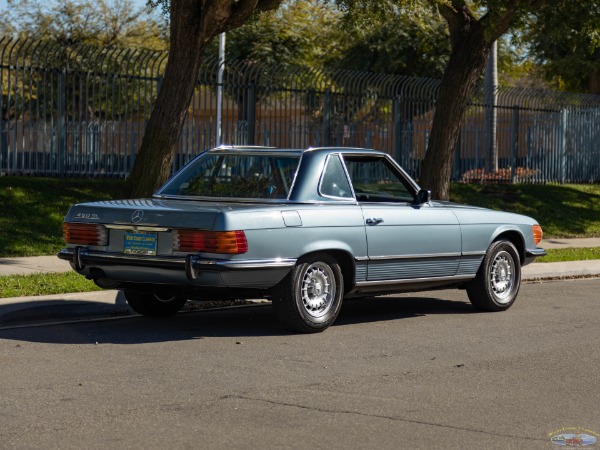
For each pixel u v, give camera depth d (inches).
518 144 1139.9
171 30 592.4
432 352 350.6
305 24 1508.4
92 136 811.4
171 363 321.4
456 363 331.3
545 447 231.9
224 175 397.1
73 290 458.0
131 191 593.6
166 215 358.3
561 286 577.0
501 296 457.1
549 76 1589.6
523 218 468.8
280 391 284.0
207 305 462.0
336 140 956.0
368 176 406.3
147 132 595.8
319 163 389.1
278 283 371.6
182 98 592.1
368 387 291.7
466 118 1090.1
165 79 594.2
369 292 405.1
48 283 475.2
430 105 1028.5
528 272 617.3
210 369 313.0
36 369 308.8
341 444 231.0
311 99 944.9
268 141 929.5
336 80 955.3
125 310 434.0
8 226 656.4
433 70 1504.7
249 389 285.9
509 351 355.6
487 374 314.2
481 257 443.5
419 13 730.2
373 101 1003.9
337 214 382.3
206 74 870.4
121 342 358.6
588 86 1633.9
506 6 723.4
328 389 287.9
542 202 1027.3
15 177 753.0
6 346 346.6
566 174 1171.3
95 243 374.6
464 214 434.3
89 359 326.0
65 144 798.5
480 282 446.6
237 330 389.7
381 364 327.0
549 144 1154.7
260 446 228.2
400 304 482.3
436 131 777.6
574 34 880.9
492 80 1178.6
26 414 254.1
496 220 450.3
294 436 237.0
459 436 239.9
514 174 1102.4
